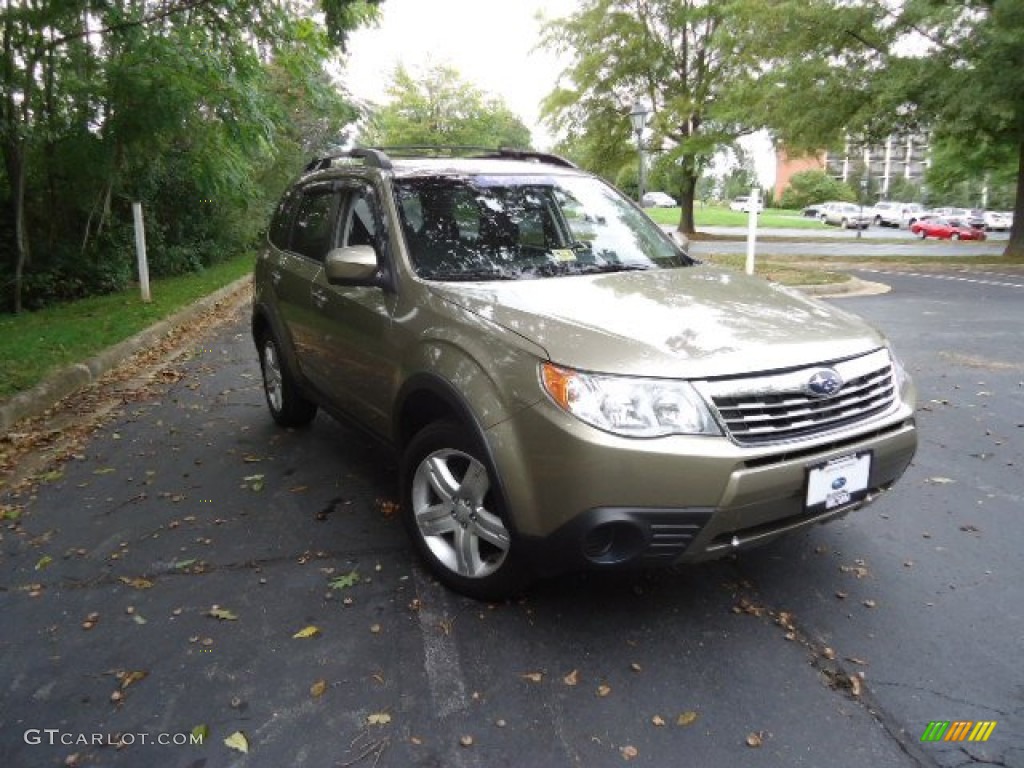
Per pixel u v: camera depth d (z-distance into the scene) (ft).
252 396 22.66
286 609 11.02
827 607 10.87
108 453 17.85
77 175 40.34
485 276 12.22
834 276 48.60
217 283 49.88
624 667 9.59
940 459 16.55
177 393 23.26
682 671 9.50
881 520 13.60
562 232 13.71
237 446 18.04
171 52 36.35
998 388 22.07
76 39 37.58
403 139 121.08
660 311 10.41
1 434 19.35
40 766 8.16
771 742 8.34
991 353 26.66
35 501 15.15
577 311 10.30
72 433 19.47
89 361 25.54
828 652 9.85
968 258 67.31
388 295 12.45
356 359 13.46
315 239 15.96
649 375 8.96
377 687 9.29
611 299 10.89
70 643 10.32
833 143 71.46
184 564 12.40
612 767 8.02
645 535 9.03
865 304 38.83
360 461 16.88
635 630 10.34
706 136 103.19
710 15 99.50
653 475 8.82
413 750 8.29
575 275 12.47
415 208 13.08
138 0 36.94
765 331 9.95
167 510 14.53
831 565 12.03
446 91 123.03
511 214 13.56
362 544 12.96
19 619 10.92
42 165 40.45
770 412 9.23
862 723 8.61
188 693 9.26
